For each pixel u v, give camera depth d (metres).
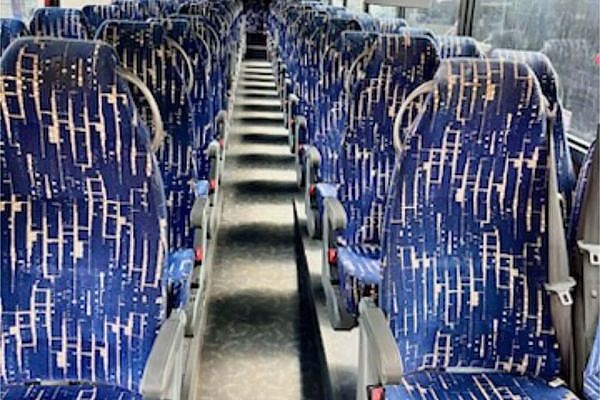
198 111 3.29
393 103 2.63
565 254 1.83
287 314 3.35
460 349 1.86
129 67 2.47
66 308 1.70
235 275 3.77
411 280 1.82
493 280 1.85
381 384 1.66
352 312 2.39
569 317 1.83
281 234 4.43
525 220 1.84
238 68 10.09
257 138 6.94
